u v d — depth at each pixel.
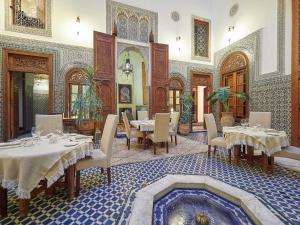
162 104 6.89
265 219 1.71
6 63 4.86
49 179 1.75
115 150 4.46
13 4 4.98
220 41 7.28
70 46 5.60
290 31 4.71
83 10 5.79
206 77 7.75
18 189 1.63
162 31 6.95
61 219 1.79
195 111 10.66
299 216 1.79
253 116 4.11
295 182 2.60
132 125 5.09
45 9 5.31
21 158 1.64
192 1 7.43
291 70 4.67
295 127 4.57
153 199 2.13
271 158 2.95
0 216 1.82
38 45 5.21
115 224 1.71
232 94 6.80
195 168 3.18
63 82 5.54
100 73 5.91
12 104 5.11
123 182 2.62
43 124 3.32
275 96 5.11
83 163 2.33
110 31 6.20
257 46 5.68
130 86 10.54
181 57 7.24
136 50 6.79
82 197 2.21
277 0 5.04
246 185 2.49
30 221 1.76
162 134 4.12
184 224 1.82
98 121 5.52
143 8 6.68
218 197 2.33
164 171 3.04
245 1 6.12
